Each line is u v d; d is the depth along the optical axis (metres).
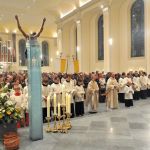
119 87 11.06
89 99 9.75
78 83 9.27
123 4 17.48
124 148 5.18
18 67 31.33
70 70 17.69
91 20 21.59
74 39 25.25
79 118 8.44
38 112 5.96
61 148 5.27
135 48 16.81
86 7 20.06
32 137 5.89
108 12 17.23
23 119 7.32
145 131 6.47
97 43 21.11
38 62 6.06
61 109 7.90
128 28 17.19
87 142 5.64
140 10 16.31
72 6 22.47
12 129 5.93
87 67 21.88
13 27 31.09
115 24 17.58
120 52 17.83
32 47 6.01
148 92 13.46
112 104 10.25
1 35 30.72
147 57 15.08
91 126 7.12
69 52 25.95
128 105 10.66
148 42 14.99
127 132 6.40
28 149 5.25
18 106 7.15
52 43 33.78
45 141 5.81
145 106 10.43
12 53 30.23
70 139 5.91
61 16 25.31
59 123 6.82
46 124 7.49
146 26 15.21
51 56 33.78
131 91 10.64
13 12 25.34
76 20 21.91
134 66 16.66
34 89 5.96
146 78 13.02
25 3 22.55
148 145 5.37
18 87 7.38
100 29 20.72
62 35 25.66
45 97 8.13
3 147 5.46
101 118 8.21
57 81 8.64
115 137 5.99
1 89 6.54
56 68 18.44
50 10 24.77
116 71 17.62
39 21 28.84
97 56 21.17
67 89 8.85
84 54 21.64
